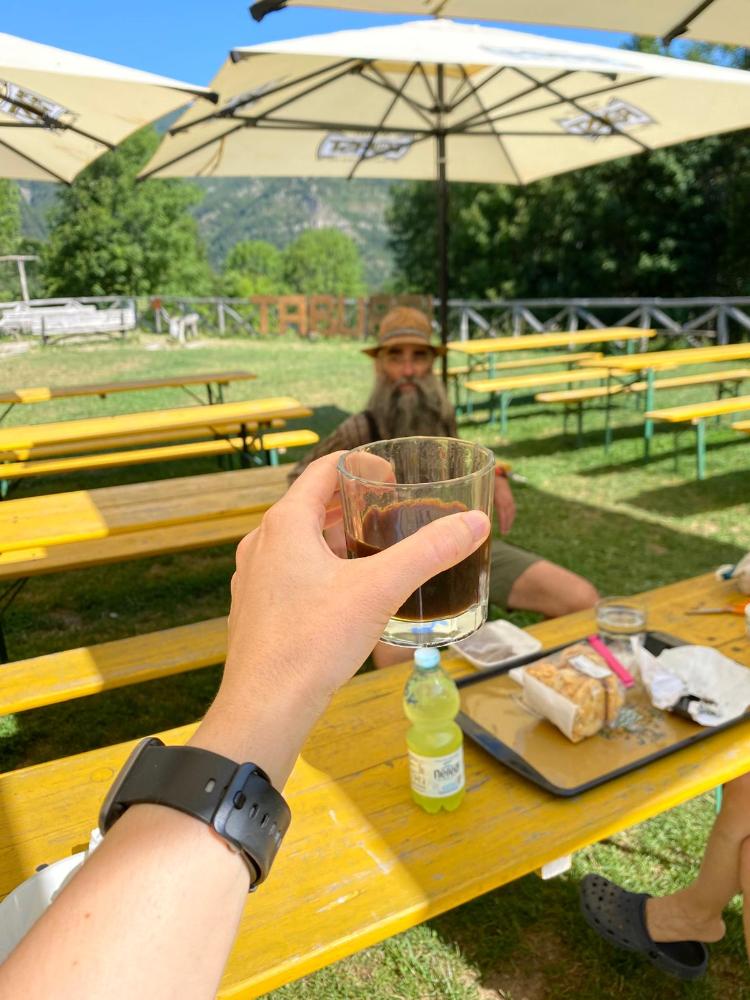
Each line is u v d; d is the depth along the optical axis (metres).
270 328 21.88
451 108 4.98
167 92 3.43
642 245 19.48
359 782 1.43
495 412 9.73
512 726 1.58
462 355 15.73
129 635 3.93
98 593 4.46
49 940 0.38
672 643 1.87
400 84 4.87
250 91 4.02
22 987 0.37
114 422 5.53
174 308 24.34
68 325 20.23
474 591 0.77
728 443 7.59
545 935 2.07
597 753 1.47
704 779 1.39
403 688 1.75
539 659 1.82
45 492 6.55
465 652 1.90
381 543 0.71
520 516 5.54
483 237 23.00
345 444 3.13
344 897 1.16
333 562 0.53
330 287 71.00
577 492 6.11
